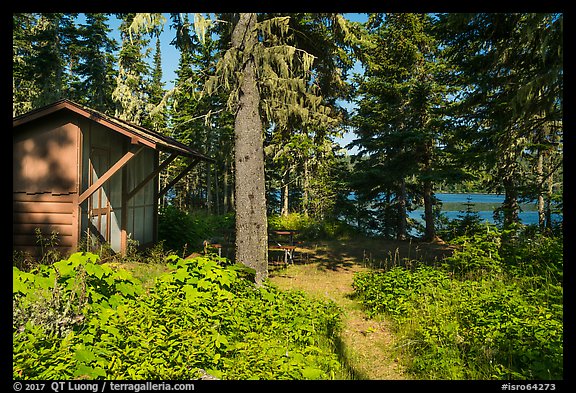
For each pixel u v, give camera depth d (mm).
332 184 22312
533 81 8008
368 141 19922
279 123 11320
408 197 22859
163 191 14688
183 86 10000
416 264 11312
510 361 4777
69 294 4676
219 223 21750
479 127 12867
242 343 4473
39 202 9672
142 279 8531
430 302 7188
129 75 26781
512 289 7203
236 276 6691
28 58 25422
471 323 5867
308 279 10617
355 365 5254
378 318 7305
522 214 42500
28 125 9727
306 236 19156
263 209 9148
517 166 13703
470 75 12484
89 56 29703
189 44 10062
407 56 18500
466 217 16562
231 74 9055
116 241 11781
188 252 13586
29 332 3887
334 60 12578
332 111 13992
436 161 18484
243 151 9055
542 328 5070
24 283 4480
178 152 11523
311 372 4020
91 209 10352
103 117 9781
